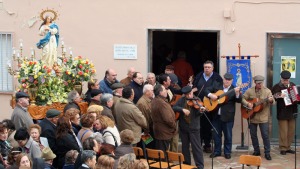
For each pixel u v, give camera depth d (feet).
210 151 50.44
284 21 51.47
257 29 51.44
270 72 51.72
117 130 39.24
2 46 51.98
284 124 49.39
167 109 42.65
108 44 51.65
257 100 48.37
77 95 41.98
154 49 60.13
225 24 51.44
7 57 52.01
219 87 48.93
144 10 51.52
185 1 51.42
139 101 44.06
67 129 35.96
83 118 36.70
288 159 48.29
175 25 51.55
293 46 51.78
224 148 48.91
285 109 49.08
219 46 51.62
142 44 51.70
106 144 33.60
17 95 39.58
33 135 35.40
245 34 51.47
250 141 51.44
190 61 61.77
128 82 48.55
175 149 46.06
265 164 46.83
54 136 36.45
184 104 44.21
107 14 51.55
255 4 51.29
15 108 39.68
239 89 48.11
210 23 51.52
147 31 51.60
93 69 45.52
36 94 43.34
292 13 51.42
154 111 42.78
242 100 48.49
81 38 51.62
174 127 43.16
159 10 51.52
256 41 51.52
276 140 52.24
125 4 51.52
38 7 51.57
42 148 35.37
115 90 44.21
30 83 43.14
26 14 51.65
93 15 51.55
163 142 42.98
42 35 45.34
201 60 61.05
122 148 35.60
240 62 50.90
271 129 52.24
